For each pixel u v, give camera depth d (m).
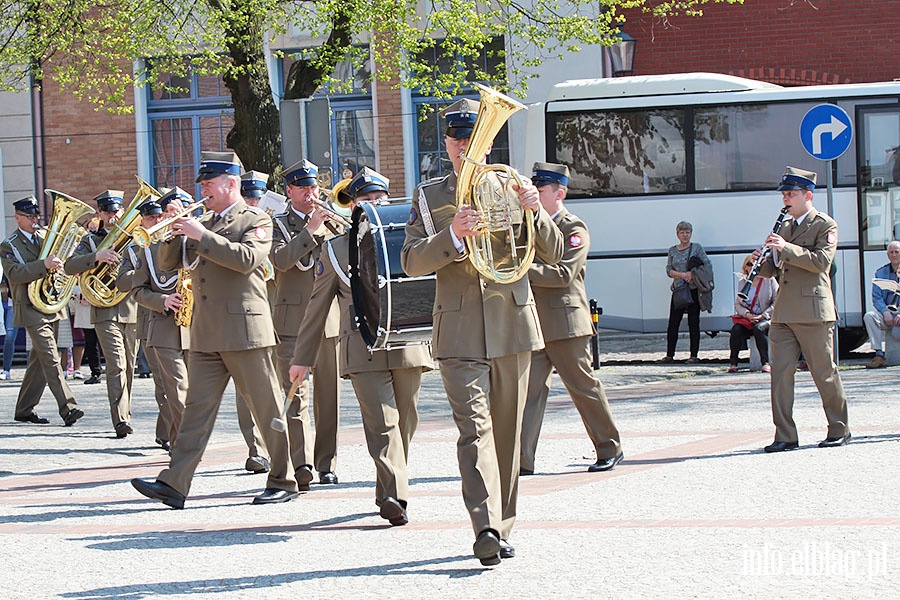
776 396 10.88
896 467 9.73
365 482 10.29
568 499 9.03
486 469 6.99
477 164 6.82
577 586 6.51
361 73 27.11
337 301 10.15
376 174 9.70
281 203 11.53
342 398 17.14
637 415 13.87
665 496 8.95
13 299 15.03
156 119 27.69
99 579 7.16
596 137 21.94
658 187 21.77
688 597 6.22
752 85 21.70
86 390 19.36
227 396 17.81
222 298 9.18
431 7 25.62
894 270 19.27
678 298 20.72
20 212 15.23
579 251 10.07
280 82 27.16
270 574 7.12
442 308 7.11
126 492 10.31
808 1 26.92
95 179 27.39
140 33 21.38
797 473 9.64
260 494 9.62
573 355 10.23
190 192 27.61
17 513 9.42
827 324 10.90
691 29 27.39
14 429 14.65
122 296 13.88
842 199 21.36
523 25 22.34
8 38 22.58
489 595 6.43
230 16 20.33
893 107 21.30
